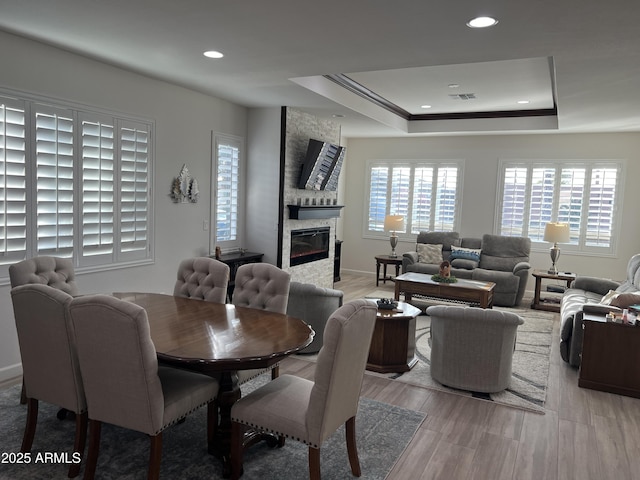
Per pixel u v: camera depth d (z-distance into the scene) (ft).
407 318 13.44
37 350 8.34
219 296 11.95
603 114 18.97
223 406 8.75
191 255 17.95
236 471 8.13
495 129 24.13
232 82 15.81
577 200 24.63
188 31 10.80
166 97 16.24
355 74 17.46
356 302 7.78
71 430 9.79
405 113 25.16
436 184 27.58
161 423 7.54
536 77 16.72
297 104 19.20
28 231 12.41
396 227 26.50
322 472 8.60
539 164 25.23
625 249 24.00
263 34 10.81
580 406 11.86
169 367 9.32
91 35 11.36
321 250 23.86
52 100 12.67
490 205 26.43
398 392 12.34
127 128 14.88
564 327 14.62
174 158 16.79
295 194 21.04
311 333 8.97
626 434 10.48
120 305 7.13
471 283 20.01
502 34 10.23
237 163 20.13
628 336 12.46
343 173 30.07
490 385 12.31
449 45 11.13
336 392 7.52
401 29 10.14
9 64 11.64
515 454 9.51
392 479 8.48
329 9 9.16
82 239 13.80
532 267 25.68
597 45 10.73
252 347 8.05
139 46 12.11
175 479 8.24
